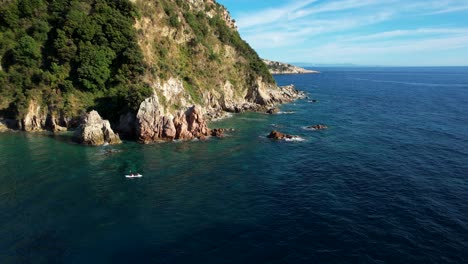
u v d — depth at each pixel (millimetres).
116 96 75750
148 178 47188
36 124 72812
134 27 85000
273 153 59625
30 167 50406
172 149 62281
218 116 94062
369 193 41344
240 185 44750
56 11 82125
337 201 39250
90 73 75500
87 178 46688
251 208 37812
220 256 28750
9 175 46938
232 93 110250
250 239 31375
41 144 62750
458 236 31422
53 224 33938
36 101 73500
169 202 39406
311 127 80562
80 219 35000
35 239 31250
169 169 51125
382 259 28219
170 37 95062
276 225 33906
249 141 68375
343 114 100438
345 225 33656
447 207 37250
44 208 37344
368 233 32125
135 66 78938
